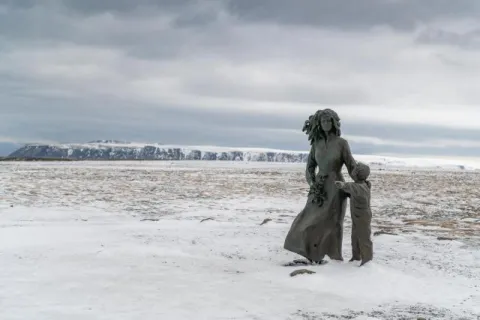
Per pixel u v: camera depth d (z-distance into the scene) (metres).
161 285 8.44
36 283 8.43
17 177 37.16
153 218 17.25
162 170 56.72
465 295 8.19
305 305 7.48
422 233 14.94
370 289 8.41
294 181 39.53
